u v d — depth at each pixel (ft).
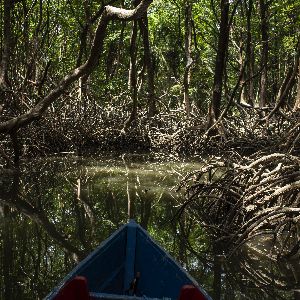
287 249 25.79
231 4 87.10
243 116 67.62
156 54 103.96
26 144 55.52
